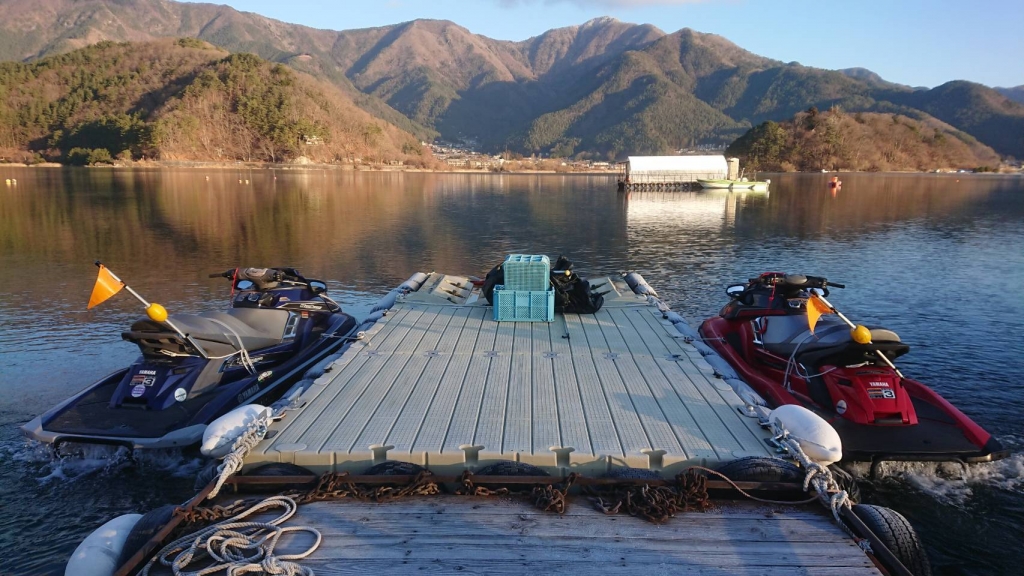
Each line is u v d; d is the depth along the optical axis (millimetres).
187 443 6438
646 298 10953
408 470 5055
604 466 5191
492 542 4133
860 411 6309
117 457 6598
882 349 6477
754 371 8078
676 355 7852
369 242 23031
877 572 3838
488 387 6781
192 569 3941
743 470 4844
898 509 5906
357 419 5926
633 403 6328
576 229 27750
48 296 13984
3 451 6922
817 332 7480
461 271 17297
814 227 28734
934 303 13742
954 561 5246
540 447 5320
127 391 6980
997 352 10281
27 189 50312
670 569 3857
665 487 4684
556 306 9883
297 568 3799
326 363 7965
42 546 5422
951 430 6305
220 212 34250
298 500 4605
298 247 21625
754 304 9008
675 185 66250
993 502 5996
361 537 4191
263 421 5539
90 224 27812
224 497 4785
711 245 22844
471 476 4891
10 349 10258
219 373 7402
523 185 73188
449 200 46000
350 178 88000
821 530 4301
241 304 9258
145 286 15008
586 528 4297
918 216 34156
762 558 3973
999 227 28719
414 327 9195
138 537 4203
